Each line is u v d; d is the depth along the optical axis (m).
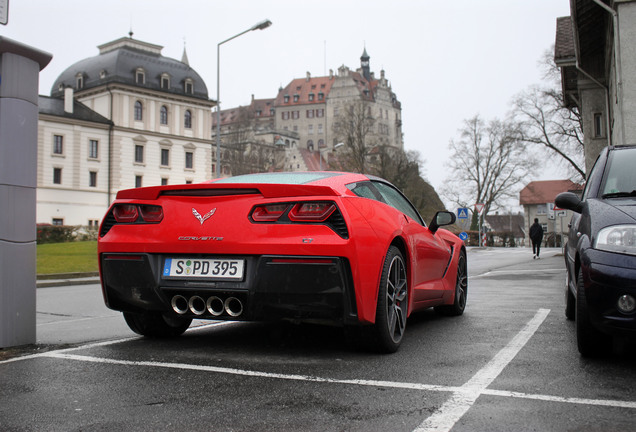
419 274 4.96
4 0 4.49
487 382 3.30
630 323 3.46
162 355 4.07
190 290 3.89
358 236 3.73
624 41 14.89
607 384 3.27
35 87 4.61
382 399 2.96
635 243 3.57
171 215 4.02
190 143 69.69
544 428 2.51
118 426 2.57
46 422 2.63
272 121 160.00
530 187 63.72
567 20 27.62
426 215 67.81
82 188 59.88
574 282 4.86
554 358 3.97
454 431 2.47
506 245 57.66
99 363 3.82
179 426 2.56
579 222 4.53
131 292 4.11
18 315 4.45
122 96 63.84
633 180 4.38
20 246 4.48
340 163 68.75
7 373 3.56
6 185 4.40
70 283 14.14
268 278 3.71
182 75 69.75
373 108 149.12
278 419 2.65
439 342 4.59
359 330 4.00
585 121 24.12
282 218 3.76
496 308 6.88
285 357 3.99
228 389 3.16
